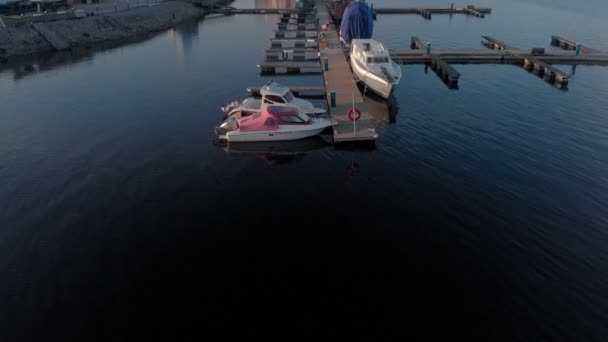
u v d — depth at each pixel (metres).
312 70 37.75
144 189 18.86
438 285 13.18
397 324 11.79
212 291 13.01
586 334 11.48
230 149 22.91
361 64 32.81
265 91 26.78
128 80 34.59
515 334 11.45
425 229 15.89
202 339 11.36
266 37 51.88
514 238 15.36
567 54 40.94
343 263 14.16
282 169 20.83
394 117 26.98
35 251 14.82
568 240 15.27
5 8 50.97
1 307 12.48
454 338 11.34
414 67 39.22
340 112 27.22
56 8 56.34
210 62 40.28
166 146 23.05
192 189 18.89
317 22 56.88
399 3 80.25
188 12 67.06
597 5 76.50
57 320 12.02
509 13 68.25
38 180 19.47
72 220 16.58
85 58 41.53
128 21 54.75
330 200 17.94
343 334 11.47
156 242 15.27
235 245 15.10
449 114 27.44
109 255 14.62
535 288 13.06
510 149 22.39
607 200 17.77
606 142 23.16
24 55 41.75
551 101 29.80
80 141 23.42
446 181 19.27
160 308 12.40
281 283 13.31
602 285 13.20
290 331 11.59
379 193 18.41
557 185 18.92
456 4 78.38
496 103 29.42
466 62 40.97
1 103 29.17
